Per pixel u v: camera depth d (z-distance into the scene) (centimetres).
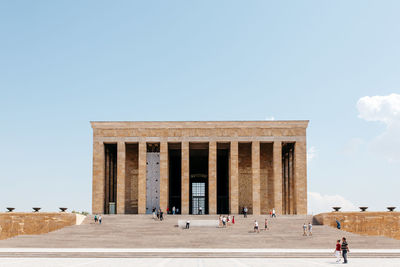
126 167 7938
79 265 2744
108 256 3475
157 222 5775
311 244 4372
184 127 7488
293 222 5731
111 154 8219
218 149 8369
